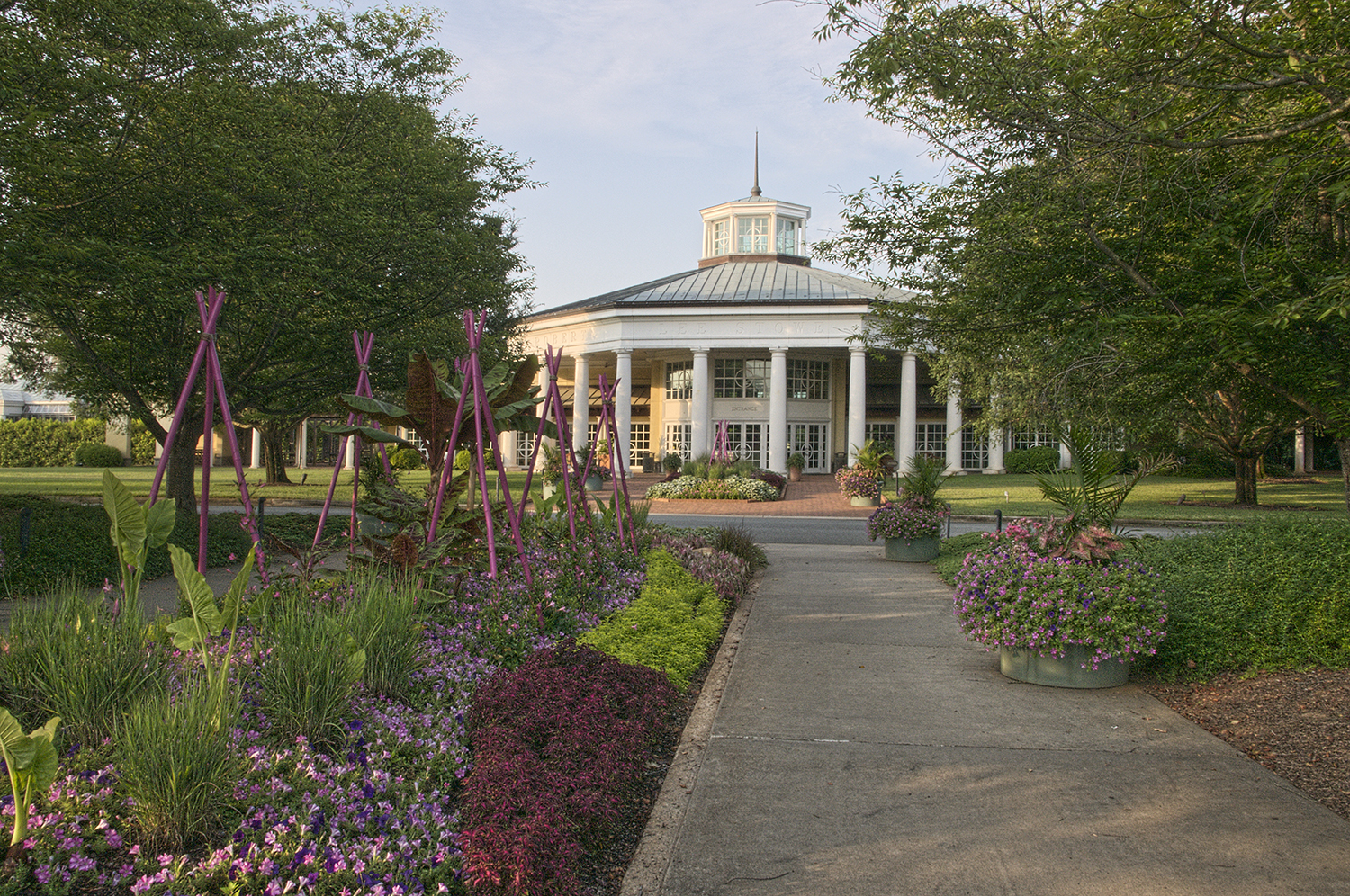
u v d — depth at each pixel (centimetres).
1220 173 633
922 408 4372
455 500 698
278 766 329
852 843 357
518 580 676
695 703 557
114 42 1008
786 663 660
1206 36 555
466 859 293
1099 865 336
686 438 4150
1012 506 2325
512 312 2566
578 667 489
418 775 361
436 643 513
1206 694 573
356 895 261
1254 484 2339
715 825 375
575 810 335
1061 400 895
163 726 304
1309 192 587
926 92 660
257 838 289
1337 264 560
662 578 829
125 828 292
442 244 1396
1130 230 660
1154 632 579
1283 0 551
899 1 586
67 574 917
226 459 5375
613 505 1030
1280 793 406
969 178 757
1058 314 711
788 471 3778
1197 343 568
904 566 1255
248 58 1293
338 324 1270
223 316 1184
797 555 1404
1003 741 481
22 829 269
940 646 719
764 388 4034
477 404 643
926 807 393
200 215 1090
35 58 897
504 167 1892
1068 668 591
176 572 371
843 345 3469
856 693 579
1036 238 677
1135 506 2345
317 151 1303
